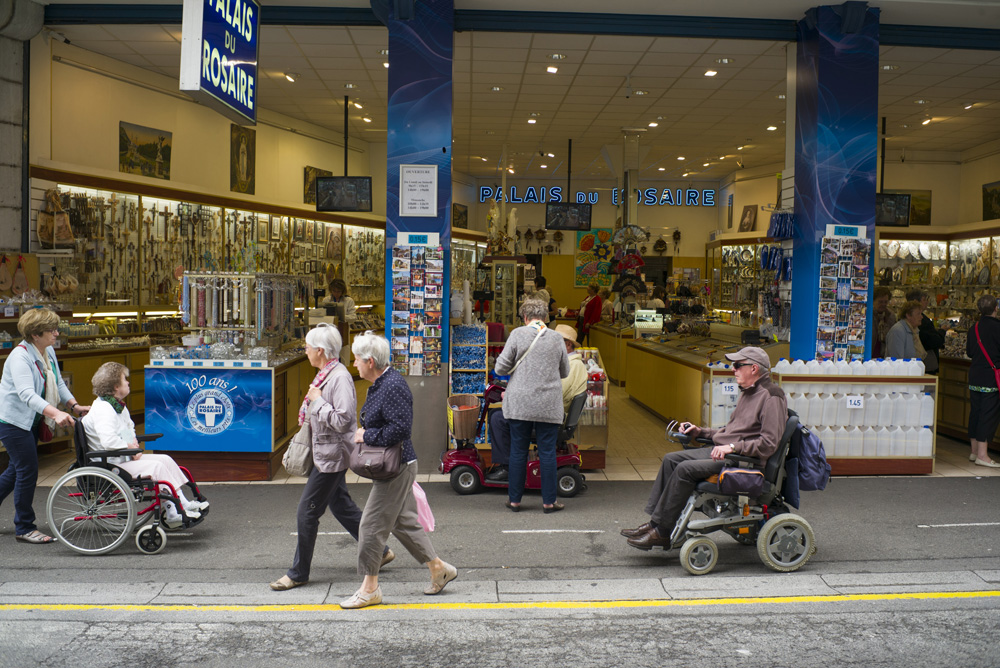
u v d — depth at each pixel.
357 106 11.98
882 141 12.78
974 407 6.99
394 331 6.65
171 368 6.28
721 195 20.78
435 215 6.65
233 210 11.24
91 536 4.70
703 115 12.49
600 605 3.81
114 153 9.26
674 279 19.08
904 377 6.52
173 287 10.09
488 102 11.69
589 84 10.44
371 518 3.71
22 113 7.78
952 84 9.91
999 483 6.31
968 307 13.12
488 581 4.14
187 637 3.44
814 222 7.12
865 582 4.11
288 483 6.29
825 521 5.24
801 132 7.38
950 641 3.40
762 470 4.26
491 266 13.63
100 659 3.21
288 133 12.87
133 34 8.15
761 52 8.74
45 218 7.99
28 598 3.85
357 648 3.33
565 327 6.36
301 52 8.98
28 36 7.54
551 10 7.20
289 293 7.55
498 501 5.80
